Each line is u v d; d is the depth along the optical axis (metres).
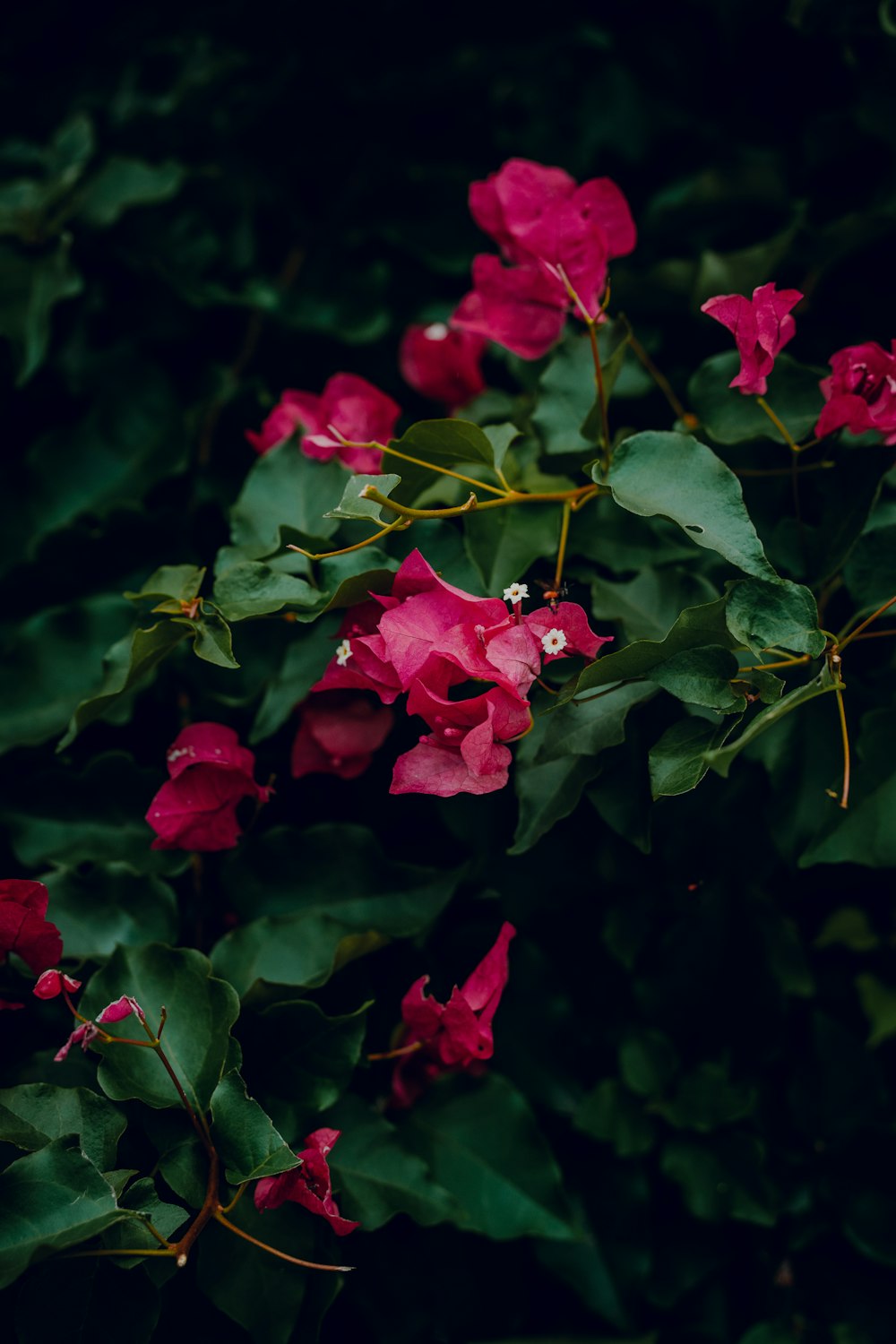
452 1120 0.89
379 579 0.84
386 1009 0.90
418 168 1.03
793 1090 0.93
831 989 0.95
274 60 1.04
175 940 0.88
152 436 1.00
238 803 0.90
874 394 0.85
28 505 0.98
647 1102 0.92
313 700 0.89
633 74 1.00
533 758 0.84
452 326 0.94
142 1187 0.81
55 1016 0.87
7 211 0.99
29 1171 0.80
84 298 1.01
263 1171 0.81
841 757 0.86
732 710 0.81
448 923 0.91
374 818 0.92
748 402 0.89
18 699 0.92
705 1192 0.90
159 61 1.03
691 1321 0.92
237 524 0.89
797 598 0.81
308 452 0.89
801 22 0.95
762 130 1.00
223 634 0.84
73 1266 0.81
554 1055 0.92
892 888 0.94
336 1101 0.86
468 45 1.02
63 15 1.06
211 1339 0.84
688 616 0.80
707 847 0.90
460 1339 0.90
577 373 0.89
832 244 0.94
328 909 0.89
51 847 0.90
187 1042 0.84
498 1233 0.87
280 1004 0.85
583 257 0.89
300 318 1.02
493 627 0.82
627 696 0.84
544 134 1.01
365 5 1.02
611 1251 0.91
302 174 1.04
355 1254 0.88
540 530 0.88
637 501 0.83
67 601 0.96
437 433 0.84
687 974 0.92
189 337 1.01
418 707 0.82
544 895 0.91
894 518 0.88
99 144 1.04
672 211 0.98
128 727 0.93
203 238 1.02
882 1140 0.92
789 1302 0.91
